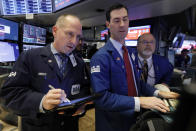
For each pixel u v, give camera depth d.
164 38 2.45
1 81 0.89
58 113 0.71
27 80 0.77
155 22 2.26
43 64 0.80
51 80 0.79
